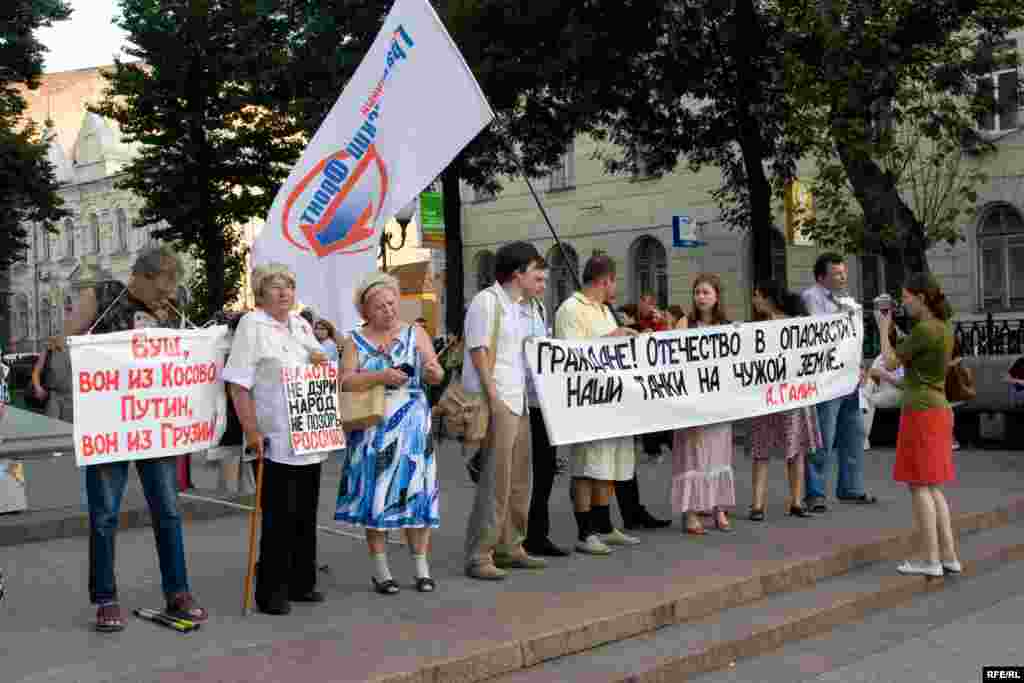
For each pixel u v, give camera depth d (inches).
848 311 371.2
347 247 273.7
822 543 308.5
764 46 674.8
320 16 767.7
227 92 1061.8
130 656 207.0
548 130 755.4
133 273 237.0
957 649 234.7
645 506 391.5
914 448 287.4
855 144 589.3
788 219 719.1
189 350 236.8
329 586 267.7
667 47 695.7
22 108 1258.6
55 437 573.6
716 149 769.6
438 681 197.8
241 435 258.8
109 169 2246.6
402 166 271.4
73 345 220.4
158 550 235.6
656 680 213.2
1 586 232.1
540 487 298.7
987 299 880.9
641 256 1133.1
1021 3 589.3
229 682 188.7
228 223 1134.4
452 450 627.2
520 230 1234.0
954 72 602.5
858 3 570.9
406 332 257.3
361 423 249.0
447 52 268.5
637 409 308.3
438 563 295.9
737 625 243.8
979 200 869.2
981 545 327.9
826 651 238.8
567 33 655.8
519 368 275.3
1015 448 578.2
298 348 241.3
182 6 1031.6
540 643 216.7
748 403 335.6
